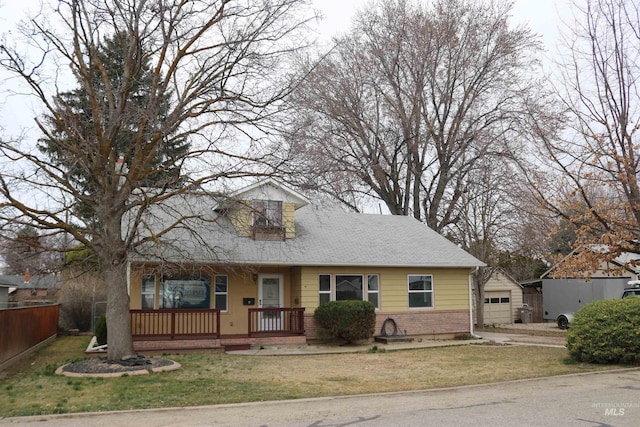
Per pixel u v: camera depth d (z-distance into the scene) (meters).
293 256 20.77
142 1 14.16
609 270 14.68
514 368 14.28
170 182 14.46
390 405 9.78
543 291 34.47
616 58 13.06
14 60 13.73
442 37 31.27
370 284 22.41
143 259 16.02
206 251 17.89
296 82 16.11
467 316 23.78
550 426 7.89
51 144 15.33
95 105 14.03
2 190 12.89
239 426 8.30
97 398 10.51
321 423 8.40
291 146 15.46
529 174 25.50
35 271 14.61
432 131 31.62
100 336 18.98
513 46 30.80
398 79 32.75
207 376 13.09
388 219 27.14
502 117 30.08
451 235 33.25
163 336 18.41
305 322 21.05
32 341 19.31
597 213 13.81
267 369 14.41
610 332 14.23
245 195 20.98
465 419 8.45
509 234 30.17
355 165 33.44
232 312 20.86
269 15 15.20
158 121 14.05
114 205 14.47
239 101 15.13
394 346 20.34
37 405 9.95
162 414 9.30
